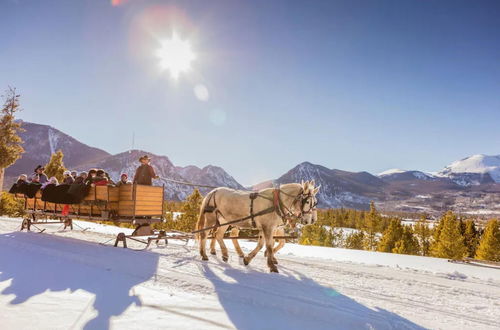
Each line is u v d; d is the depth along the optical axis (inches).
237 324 186.9
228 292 243.3
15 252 364.8
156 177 470.3
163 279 273.3
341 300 238.7
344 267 372.2
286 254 464.8
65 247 395.2
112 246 426.3
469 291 286.5
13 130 1310.3
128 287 247.8
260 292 246.8
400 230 1904.5
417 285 301.6
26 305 203.3
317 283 287.4
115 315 191.8
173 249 440.5
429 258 505.0
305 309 213.3
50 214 498.6
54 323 177.2
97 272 288.0
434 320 209.6
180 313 199.2
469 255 1771.7
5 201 1152.8
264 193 360.8
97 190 429.4
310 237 2229.3
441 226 1894.7
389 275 338.6
